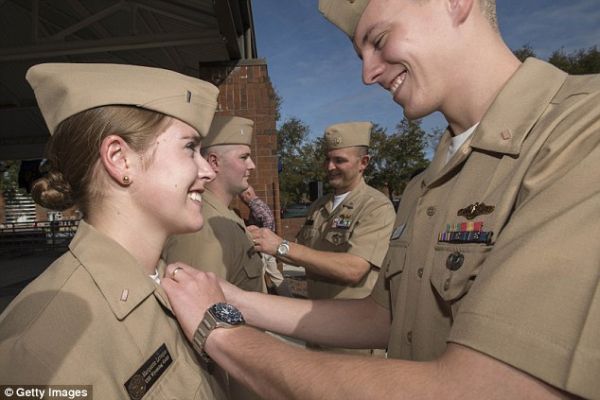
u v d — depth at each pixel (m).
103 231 0.91
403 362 0.66
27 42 6.52
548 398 0.56
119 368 0.79
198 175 0.98
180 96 0.92
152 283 0.91
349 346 1.33
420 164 22.98
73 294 0.78
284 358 0.75
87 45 4.75
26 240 13.26
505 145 0.83
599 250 0.56
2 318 0.76
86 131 0.87
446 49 0.90
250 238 2.15
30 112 9.30
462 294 0.82
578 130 0.68
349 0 0.97
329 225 2.80
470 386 0.59
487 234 0.81
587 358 0.52
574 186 0.62
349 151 2.77
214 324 0.87
